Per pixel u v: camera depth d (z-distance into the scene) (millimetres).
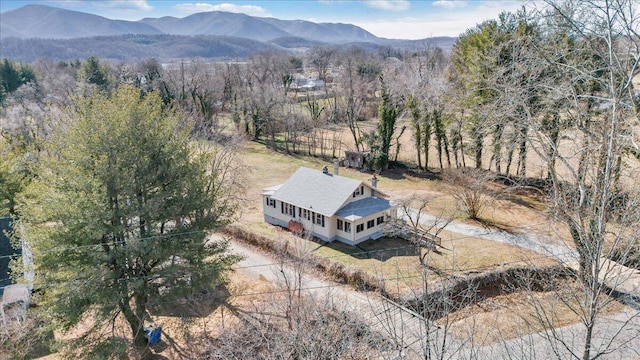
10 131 38594
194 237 17078
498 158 28766
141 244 15172
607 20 8148
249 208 32406
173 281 17156
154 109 17266
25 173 28609
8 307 18812
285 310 15625
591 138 9023
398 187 35969
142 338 17406
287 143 51500
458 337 11484
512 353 10578
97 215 14984
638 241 7883
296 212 27922
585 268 8016
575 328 12312
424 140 41188
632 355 10977
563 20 10656
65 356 15672
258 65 81562
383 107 40750
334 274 21828
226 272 20594
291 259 21891
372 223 26531
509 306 13094
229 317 18453
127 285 15594
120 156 15500
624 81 7738
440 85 37094
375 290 19812
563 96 10570
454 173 30203
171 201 17031
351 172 41375
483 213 28594
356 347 10617
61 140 16203
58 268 15203
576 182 8852
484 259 21703
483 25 33281
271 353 12359
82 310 15227
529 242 23188
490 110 16734
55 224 16484
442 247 22609
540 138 10727
